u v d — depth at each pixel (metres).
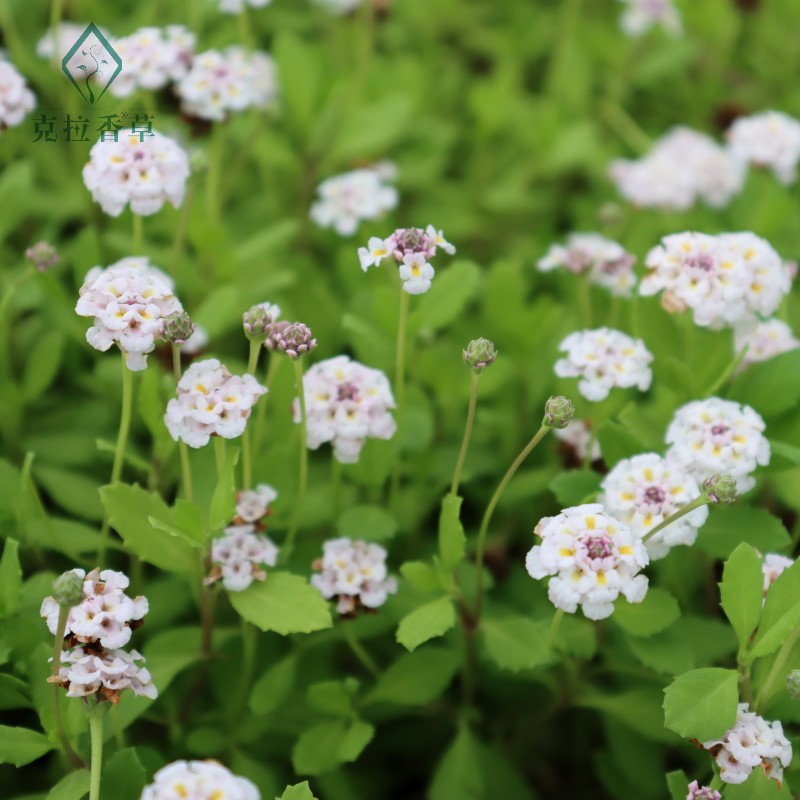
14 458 0.40
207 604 0.36
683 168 0.45
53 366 0.39
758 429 0.36
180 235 0.39
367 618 0.37
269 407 0.39
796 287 0.43
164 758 0.37
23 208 0.40
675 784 0.34
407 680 0.36
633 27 0.48
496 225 0.47
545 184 0.48
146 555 0.35
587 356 0.37
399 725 0.38
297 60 0.45
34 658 0.35
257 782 0.36
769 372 0.37
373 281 0.42
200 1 0.44
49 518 0.38
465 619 0.37
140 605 0.34
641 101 0.52
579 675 0.37
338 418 0.36
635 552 0.34
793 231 0.45
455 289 0.39
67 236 0.44
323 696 0.36
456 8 0.52
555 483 0.36
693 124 0.51
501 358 0.40
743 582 0.34
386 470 0.38
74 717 0.34
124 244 0.41
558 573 0.34
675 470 0.35
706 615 0.38
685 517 0.35
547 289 0.45
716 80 0.51
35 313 0.42
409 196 0.47
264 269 0.42
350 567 0.36
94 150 0.37
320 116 0.45
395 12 0.52
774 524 0.36
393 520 0.37
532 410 0.41
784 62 0.52
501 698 0.38
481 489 0.40
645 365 0.37
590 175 0.48
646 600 0.35
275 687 0.36
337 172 0.46
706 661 0.36
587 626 0.36
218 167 0.42
